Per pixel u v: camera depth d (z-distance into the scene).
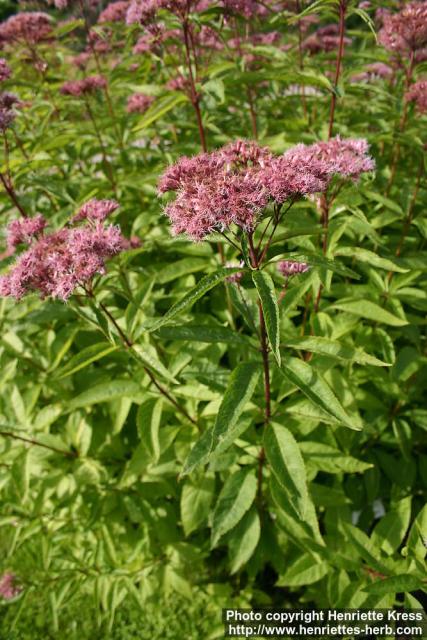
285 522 0.52
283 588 0.65
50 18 0.91
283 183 0.39
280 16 0.71
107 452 0.61
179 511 0.66
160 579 0.60
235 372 0.40
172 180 0.44
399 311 0.58
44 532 0.65
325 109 0.84
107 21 0.93
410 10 0.64
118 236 0.49
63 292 0.45
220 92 0.57
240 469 0.52
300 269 0.49
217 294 0.67
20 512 0.66
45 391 0.65
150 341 0.57
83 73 0.97
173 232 0.42
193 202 0.40
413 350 0.57
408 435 0.60
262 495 0.56
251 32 0.91
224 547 0.68
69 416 0.63
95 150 0.84
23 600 0.60
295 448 0.42
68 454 0.59
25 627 0.67
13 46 0.96
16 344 0.63
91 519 0.58
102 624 0.66
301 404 0.47
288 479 0.41
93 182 0.76
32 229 0.56
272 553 0.58
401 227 0.70
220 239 0.41
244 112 0.85
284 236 0.39
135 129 0.61
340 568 0.51
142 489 0.59
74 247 0.47
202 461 0.42
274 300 0.35
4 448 0.58
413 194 0.66
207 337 0.43
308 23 0.82
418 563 0.43
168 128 0.85
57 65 1.11
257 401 0.49
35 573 0.69
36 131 0.83
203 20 0.63
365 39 0.77
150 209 0.74
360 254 0.50
